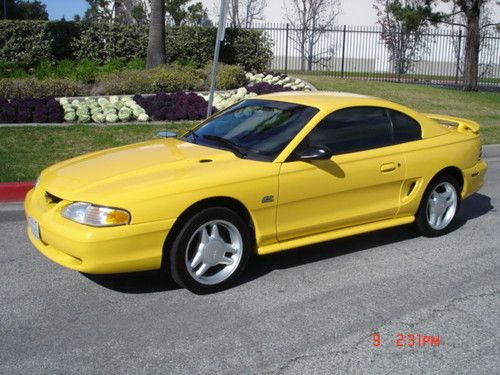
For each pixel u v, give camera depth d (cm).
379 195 550
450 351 385
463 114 1577
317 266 531
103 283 483
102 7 2775
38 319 419
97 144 963
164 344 385
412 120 588
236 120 563
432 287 488
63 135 1006
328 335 402
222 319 422
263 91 1360
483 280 506
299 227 501
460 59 3206
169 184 435
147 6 2588
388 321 425
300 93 601
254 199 467
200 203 448
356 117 547
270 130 520
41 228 443
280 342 390
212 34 1888
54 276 498
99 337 393
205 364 362
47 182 478
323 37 3378
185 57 1875
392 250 579
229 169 465
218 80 1452
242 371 355
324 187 505
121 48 1853
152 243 427
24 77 1555
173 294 463
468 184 632
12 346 380
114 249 415
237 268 471
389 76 2986
